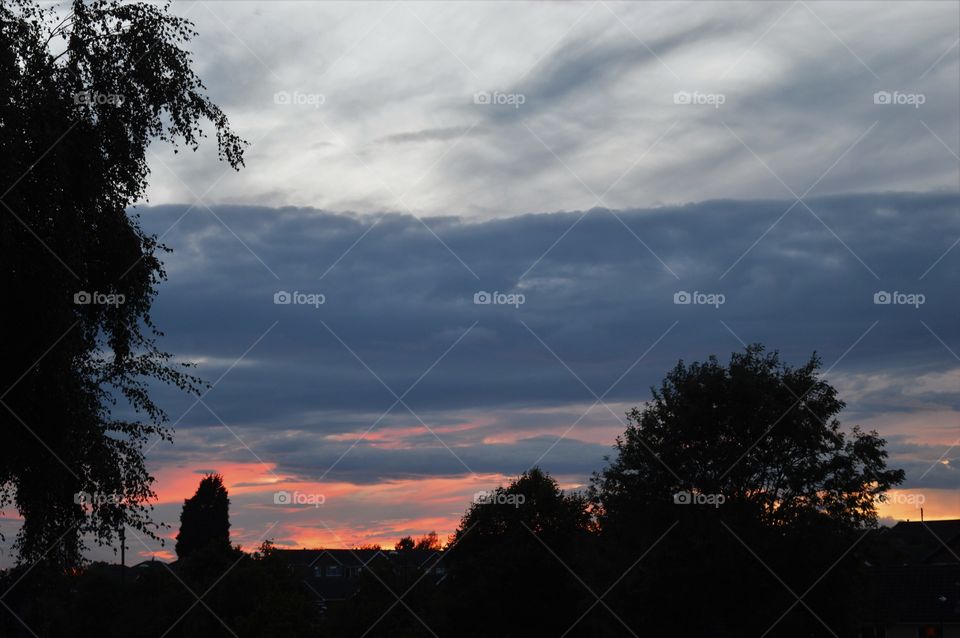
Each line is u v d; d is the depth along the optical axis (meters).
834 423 35.69
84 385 18.95
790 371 36.59
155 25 18.89
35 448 17.62
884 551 34.53
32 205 17.28
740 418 35.31
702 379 36.62
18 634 19.78
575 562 54.22
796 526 33.41
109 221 18.45
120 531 19.42
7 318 17.23
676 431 36.03
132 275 18.67
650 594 33.25
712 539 32.59
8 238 16.25
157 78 18.69
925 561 62.94
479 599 55.91
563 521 58.72
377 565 64.56
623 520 35.88
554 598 55.53
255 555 70.00
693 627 33.69
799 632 32.16
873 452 34.81
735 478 34.97
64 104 17.80
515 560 55.78
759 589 32.66
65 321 17.39
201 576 83.94
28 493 18.06
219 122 19.53
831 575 32.81
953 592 47.06
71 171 17.73
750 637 32.09
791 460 35.28
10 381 17.39
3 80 16.75
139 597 77.50
